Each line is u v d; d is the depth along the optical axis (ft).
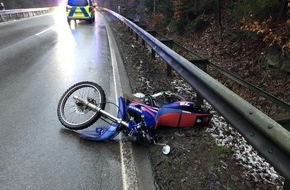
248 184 10.21
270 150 7.57
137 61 29.94
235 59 27.73
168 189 10.02
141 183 10.45
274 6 23.38
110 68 26.43
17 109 16.37
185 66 15.58
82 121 14.42
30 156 11.79
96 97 14.57
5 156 11.72
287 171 6.88
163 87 21.29
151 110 13.24
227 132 14.30
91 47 37.09
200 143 12.90
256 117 8.20
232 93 10.05
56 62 28.35
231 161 11.60
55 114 15.88
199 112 13.94
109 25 70.13
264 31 22.24
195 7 41.78
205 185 10.16
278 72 21.47
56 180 10.34
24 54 31.68
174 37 47.55
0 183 10.09
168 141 13.14
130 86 21.07
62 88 20.24
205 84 12.42
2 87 20.20
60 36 46.83
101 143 13.17
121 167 11.36
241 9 29.22
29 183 10.12
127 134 12.53
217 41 34.14
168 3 54.24
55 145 12.73
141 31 34.27
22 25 65.36
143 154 12.52
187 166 11.28
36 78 22.62
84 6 67.10
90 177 10.61
